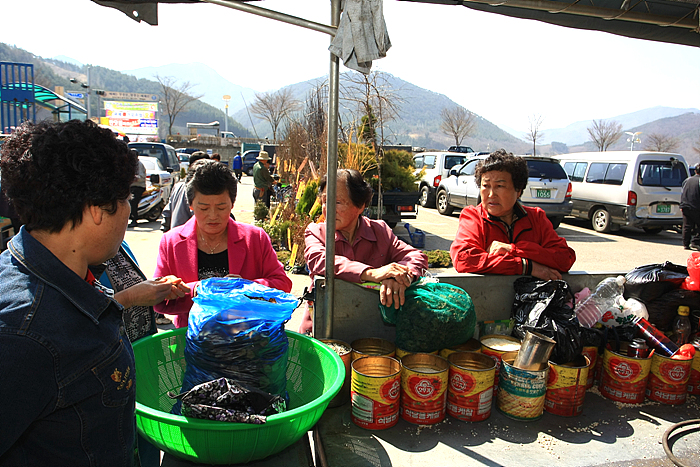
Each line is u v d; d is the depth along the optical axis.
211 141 52.12
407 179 9.28
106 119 52.66
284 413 1.26
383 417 1.69
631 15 2.38
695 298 2.27
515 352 1.94
